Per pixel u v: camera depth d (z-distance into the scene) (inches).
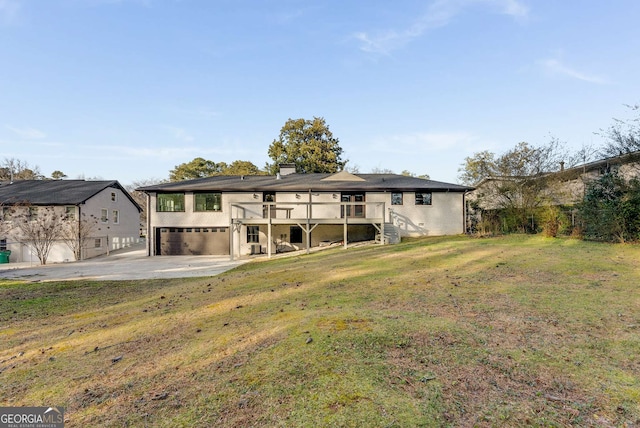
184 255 816.9
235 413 100.7
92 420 102.8
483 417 94.1
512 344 146.2
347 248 669.3
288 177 967.0
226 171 1745.8
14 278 482.6
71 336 198.8
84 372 142.9
